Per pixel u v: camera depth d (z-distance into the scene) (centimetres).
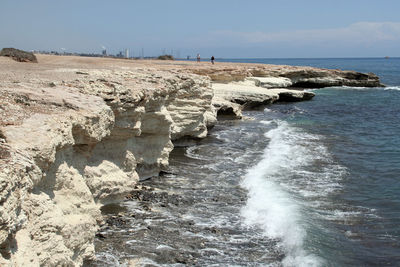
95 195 1107
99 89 1172
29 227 623
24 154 607
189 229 1057
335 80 7256
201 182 1493
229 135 2506
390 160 1950
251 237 1020
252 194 1358
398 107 4441
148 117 1460
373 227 1115
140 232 1027
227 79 4416
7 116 766
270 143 2281
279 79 5669
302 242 988
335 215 1195
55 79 1377
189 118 2073
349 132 2802
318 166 1794
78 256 805
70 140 812
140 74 1761
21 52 3250
